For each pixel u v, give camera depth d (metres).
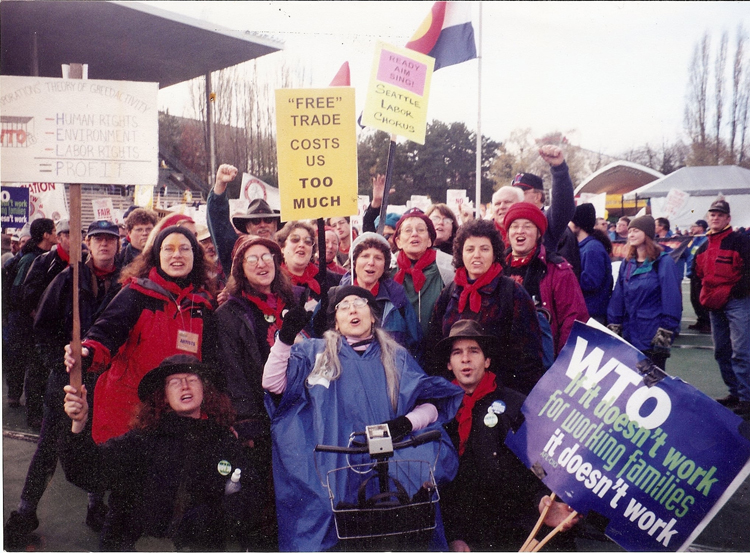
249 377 2.72
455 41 3.00
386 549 2.16
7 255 3.26
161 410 2.70
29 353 3.16
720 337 3.26
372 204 3.11
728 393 3.25
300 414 2.53
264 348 2.73
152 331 2.74
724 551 2.71
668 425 2.35
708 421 2.32
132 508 2.76
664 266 2.98
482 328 2.63
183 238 2.74
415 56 2.74
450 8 2.98
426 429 2.50
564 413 2.46
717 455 2.30
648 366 2.39
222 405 2.70
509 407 2.60
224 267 2.94
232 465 2.69
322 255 2.57
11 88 2.72
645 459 2.36
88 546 2.78
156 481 2.70
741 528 2.84
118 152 2.81
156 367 2.71
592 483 2.40
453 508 2.64
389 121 2.73
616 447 2.39
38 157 2.76
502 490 2.60
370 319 2.58
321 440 2.45
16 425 3.29
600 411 2.42
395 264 2.94
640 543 2.37
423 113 2.76
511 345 2.67
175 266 2.74
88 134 2.78
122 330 2.74
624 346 2.43
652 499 2.35
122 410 2.73
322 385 2.50
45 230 2.98
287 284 2.81
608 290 3.13
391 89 2.72
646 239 2.99
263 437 2.71
